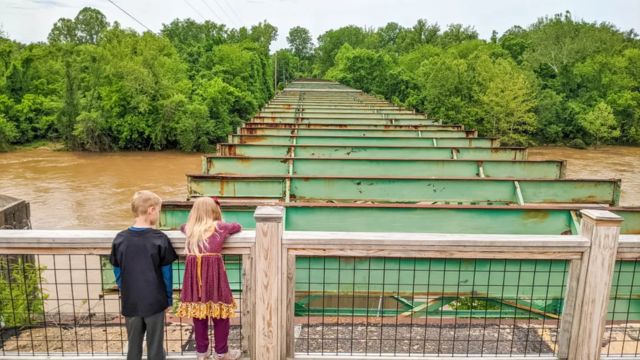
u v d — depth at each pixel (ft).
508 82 178.09
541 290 20.92
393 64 261.44
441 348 14.43
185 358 12.12
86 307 24.61
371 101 114.93
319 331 15.65
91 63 157.69
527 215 26.61
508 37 265.13
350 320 16.62
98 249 11.39
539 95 191.52
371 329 15.80
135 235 10.65
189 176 33.42
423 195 33.88
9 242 11.14
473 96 188.44
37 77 184.44
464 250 11.48
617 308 20.48
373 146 45.62
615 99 191.93
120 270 10.77
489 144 51.39
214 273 10.91
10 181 104.37
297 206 26.30
